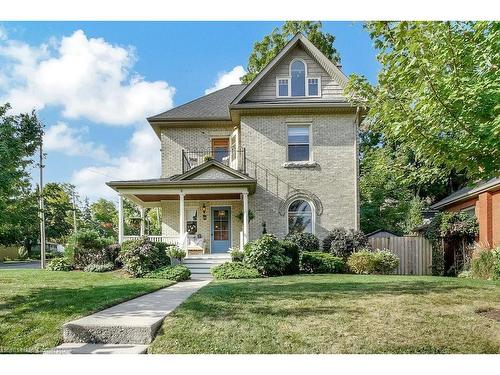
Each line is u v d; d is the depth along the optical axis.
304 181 16.92
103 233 43.38
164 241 15.77
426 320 5.80
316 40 31.02
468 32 5.71
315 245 15.80
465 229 15.45
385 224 27.20
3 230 9.70
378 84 6.74
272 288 8.59
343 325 5.61
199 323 5.76
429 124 5.98
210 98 20.88
